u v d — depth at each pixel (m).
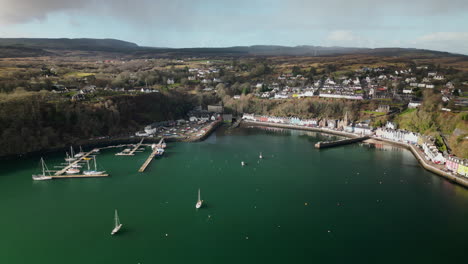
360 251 106.31
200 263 100.00
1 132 199.88
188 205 137.75
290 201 142.38
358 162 199.62
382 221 125.12
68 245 108.62
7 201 140.25
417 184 161.75
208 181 165.50
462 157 181.88
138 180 166.00
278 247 108.56
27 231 116.62
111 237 113.44
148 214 129.62
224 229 119.25
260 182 164.38
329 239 112.88
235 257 102.88
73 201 140.75
